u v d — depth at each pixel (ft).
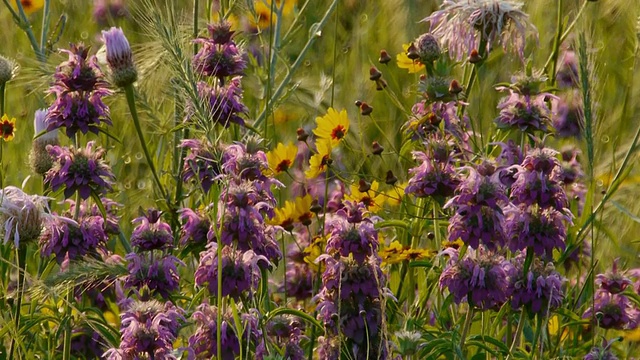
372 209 28.43
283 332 23.27
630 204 31.01
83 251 24.13
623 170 27.22
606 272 26.03
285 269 26.99
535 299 22.39
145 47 26.17
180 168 27.63
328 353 22.08
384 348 21.80
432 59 28.81
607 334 27.96
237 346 21.26
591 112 26.81
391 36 44.27
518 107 26.48
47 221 23.41
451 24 28.84
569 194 30.63
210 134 21.42
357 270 21.71
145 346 19.42
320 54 45.93
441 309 25.13
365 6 47.39
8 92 39.45
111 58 25.23
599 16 40.40
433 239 30.07
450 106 28.68
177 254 26.63
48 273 24.48
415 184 24.56
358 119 34.24
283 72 42.04
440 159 24.59
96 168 24.20
